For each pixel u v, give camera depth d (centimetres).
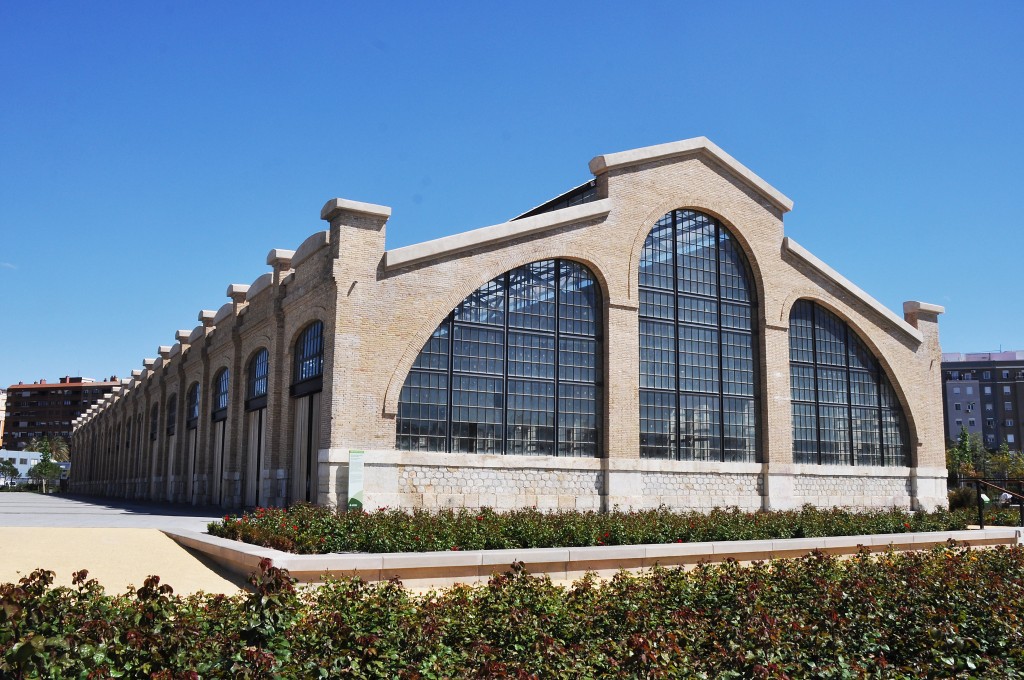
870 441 3388
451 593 1099
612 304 2739
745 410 3058
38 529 1664
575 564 1634
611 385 2698
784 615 990
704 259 3048
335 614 842
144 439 5191
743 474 2988
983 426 13850
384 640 822
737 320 3097
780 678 761
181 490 4197
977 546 2488
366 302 2306
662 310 2914
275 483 2753
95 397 16225
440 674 776
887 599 1102
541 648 823
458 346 2473
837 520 2475
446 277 2442
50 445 13950
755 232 3139
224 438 3672
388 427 2291
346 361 2252
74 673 696
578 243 2694
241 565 1447
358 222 2331
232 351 3422
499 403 2523
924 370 3572
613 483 2650
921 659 926
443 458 2378
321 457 2231
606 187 2802
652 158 2884
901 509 3203
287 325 2756
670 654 805
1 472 12738
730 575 1173
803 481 3136
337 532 1639
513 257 2569
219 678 709
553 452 2598
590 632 945
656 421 2831
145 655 729
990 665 899
